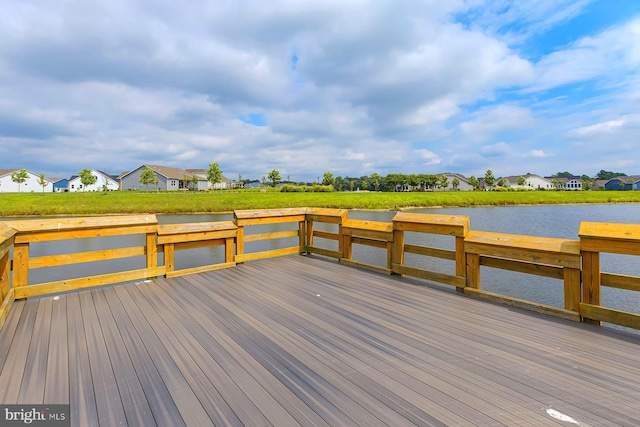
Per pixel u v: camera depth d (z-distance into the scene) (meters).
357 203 30.39
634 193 51.91
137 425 1.53
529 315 2.96
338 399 1.72
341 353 2.25
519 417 1.57
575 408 1.65
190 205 25.28
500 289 7.18
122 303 3.28
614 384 1.87
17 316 2.93
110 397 1.75
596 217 23.53
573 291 2.83
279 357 2.19
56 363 2.11
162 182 61.84
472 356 2.20
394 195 41.12
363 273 4.46
